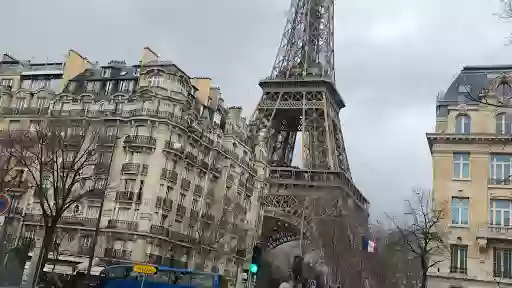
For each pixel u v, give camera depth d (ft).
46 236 142.20
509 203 165.58
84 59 280.31
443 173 173.99
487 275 159.53
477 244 163.53
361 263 270.05
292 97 352.28
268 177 324.60
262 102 357.20
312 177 312.29
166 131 229.66
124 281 115.03
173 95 244.42
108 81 261.03
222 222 260.42
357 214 305.53
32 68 289.12
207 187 259.39
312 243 275.18
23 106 258.78
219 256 264.52
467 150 173.88
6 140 178.09
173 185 230.68
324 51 379.35
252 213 302.66
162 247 221.05
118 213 217.97
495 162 171.32
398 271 274.16
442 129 181.27
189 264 240.12
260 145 327.47
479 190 168.76
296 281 113.19
